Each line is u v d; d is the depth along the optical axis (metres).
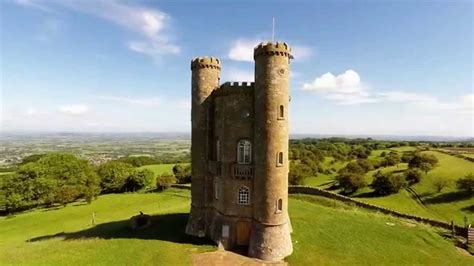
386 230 42.41
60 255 32.94
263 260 32.47
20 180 82.19
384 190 76.88
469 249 37.75
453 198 65.56
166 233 39.50
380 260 33.41
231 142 35.59
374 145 174.12
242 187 35.16
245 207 35.16
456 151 116.12
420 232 42.50
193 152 39.34
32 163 90.88
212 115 38.94
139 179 100.44
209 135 38.84
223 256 33.12
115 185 101.44
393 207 67.56
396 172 87.31
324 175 107.00
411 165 87.50
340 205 60.38
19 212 80.00
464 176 69.75
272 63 32.88
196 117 39.00
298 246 35.66
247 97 35.09
